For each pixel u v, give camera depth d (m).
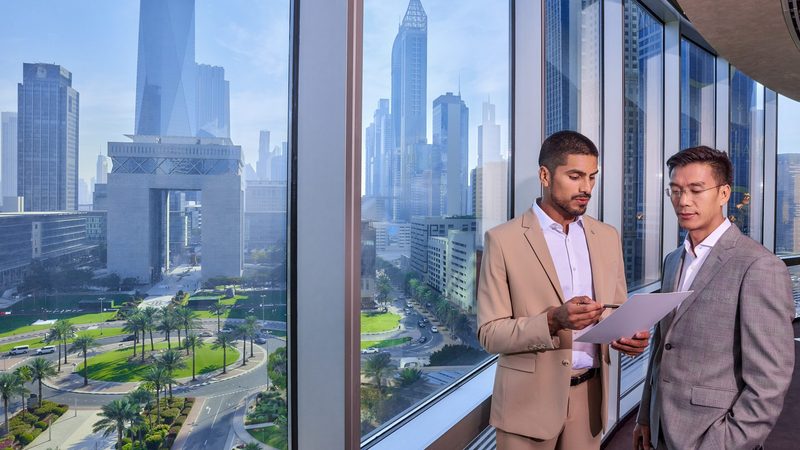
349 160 1.22
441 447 1.56
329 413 1.26
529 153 2.42
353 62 1.22
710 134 5.25
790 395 3.58
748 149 5.81
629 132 3.71
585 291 1.50
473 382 2.07
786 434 2.95
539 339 1.28
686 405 1.25
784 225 6.20
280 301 1.24
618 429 3.06
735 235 1.28
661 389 1.32
